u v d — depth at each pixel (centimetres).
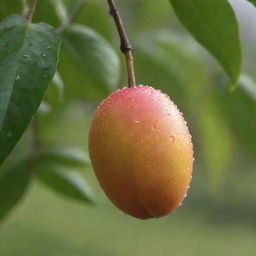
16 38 62
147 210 61
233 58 70
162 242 364
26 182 93
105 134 60
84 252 330
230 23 69
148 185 59
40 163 92
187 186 61
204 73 100
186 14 69
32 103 59
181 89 100
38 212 365
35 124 94
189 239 374
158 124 60
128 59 64
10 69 60
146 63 99
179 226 395
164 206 60
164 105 61
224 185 392
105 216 392
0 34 62
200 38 70
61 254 319
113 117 60
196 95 100
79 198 94
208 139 104
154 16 108
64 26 84
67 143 118
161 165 59
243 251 356
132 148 59
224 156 105
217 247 361
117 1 108
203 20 69
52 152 92
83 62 83
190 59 100
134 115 60
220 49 70
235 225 397
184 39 102
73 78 85
